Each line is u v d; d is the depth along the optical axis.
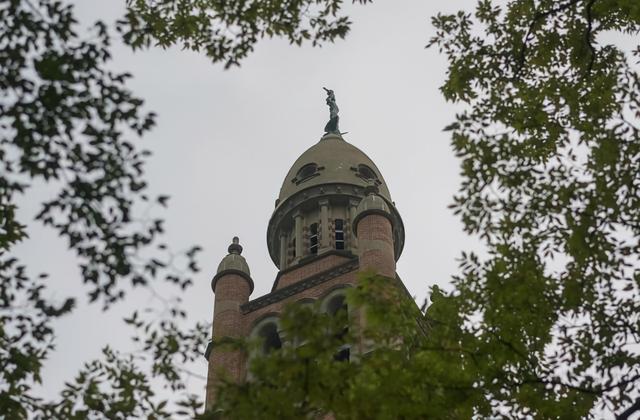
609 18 28.12
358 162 83.56
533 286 24.00
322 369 20.34
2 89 20.95
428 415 21.05
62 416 22.84
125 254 20.89
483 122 26.77
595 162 24.42
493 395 23.42
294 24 27.05
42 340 22.84
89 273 20.97
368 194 72.44
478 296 24.27
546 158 26.06
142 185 21.02
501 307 24.09
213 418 21.81
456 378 22.48
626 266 24.20
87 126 20.98
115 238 20.86
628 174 23.75
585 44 27.98
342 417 20.67
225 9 26.77
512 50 28.70
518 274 24.12
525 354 23.89
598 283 24.55
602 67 27.91
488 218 24.73
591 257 24.16
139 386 23.30
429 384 22.02
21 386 22.80
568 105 26.70
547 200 24.42
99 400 23.08
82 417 22.89
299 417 20.17
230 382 20.59
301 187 80.88
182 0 27.05
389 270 64.94
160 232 21.03
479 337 23.86
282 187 84.38
